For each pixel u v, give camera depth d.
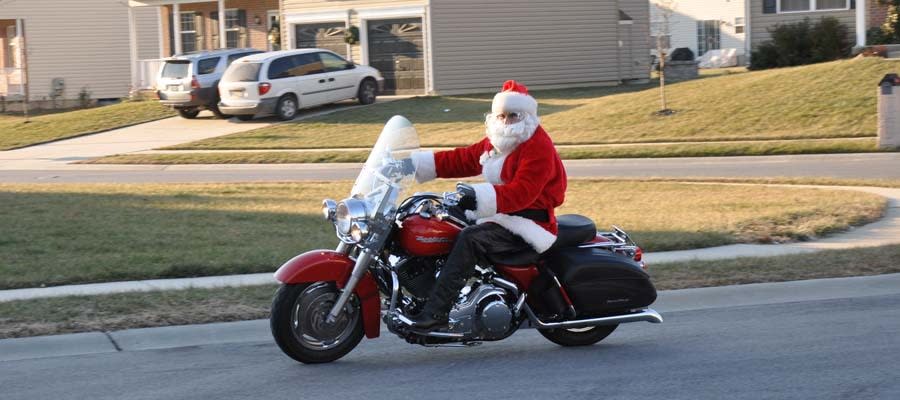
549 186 6.83
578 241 7.18
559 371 6.73
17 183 19.98
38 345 7.42
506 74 33.97
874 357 6.88
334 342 6.89
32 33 42.00
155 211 14.10
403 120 6.93
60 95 41.00
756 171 18.42
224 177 20.70
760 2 35.88
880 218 12.48
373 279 6.81
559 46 34.56
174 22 39.31
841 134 21.59
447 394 6.22
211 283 9.47
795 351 7.09
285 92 29.22
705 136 22.64
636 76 36.38
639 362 6.93
